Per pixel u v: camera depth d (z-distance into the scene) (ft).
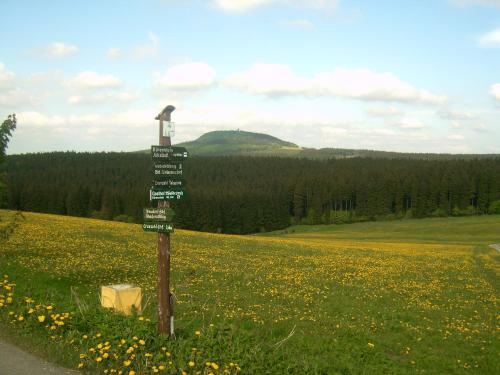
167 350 28.12
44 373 24.50
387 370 39.68
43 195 353.72
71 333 29.86
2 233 48.34
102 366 25.89
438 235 310.65
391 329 55.21
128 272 71.26
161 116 28.96
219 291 65.92
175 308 51.85
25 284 51.60
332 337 48.49
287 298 66.18
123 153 531.50
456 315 64.64
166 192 29.04
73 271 64.54
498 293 85.40
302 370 30.63
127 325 31.01
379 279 91.76
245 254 117.70
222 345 30.53
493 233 311.47
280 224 401.70
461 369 42.93
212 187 420.36
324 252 141.18
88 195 363.35
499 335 54.60
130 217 345.51
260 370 28.43
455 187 407.85
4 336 29.50
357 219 416.46
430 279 97.96
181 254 102.99
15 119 45.55
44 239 90.94
